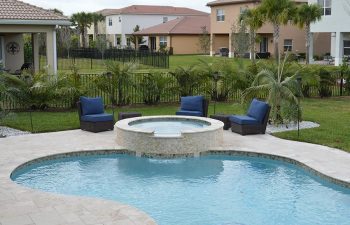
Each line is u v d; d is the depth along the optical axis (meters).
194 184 9.70
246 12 35.84
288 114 13.77
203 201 8.69
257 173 10.49
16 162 10.48
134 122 13.38
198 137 11.70
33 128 14.15
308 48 34.91
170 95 19.39
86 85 17.95
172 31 53.84
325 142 12.46
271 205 8.50
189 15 68.75
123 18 65.25
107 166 10.98
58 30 46.28
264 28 44.00
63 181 9.83
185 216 7.96
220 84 19.56
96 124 13.69
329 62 36.53
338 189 9.36
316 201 8.72
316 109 18.25
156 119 13.90
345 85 22.89
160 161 11.43
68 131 13.94
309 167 10.30
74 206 7.71
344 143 12.33
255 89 14.57
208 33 52.94
